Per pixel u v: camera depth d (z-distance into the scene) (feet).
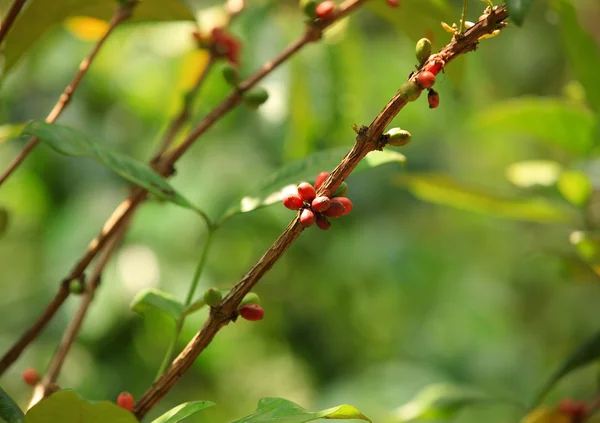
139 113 9.64
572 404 5.04
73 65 9.19
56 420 3.83
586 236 4.94
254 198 4.34
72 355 9.13
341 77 7.16
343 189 3.95
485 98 11.60
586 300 11.57
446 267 13.04
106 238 4.56
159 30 9.16
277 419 3.90
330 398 10.84
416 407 5.31
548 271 12.41
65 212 9.12
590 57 5.06
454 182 5.32
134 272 8.93
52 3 4.62
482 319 13.08
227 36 5.05
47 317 4.50
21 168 9.25
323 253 10.89
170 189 4.28
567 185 5.41
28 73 8.29
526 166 5.65
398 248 11.28
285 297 11.29
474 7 7.00
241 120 9.38
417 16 4.81
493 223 13.82
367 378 11.17
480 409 11.91
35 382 4.59
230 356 11.09
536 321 12.53
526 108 5.35
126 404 4.00
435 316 12.92
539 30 11.71
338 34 6.99
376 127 3.89
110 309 8.75
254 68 6.90
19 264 10.03
